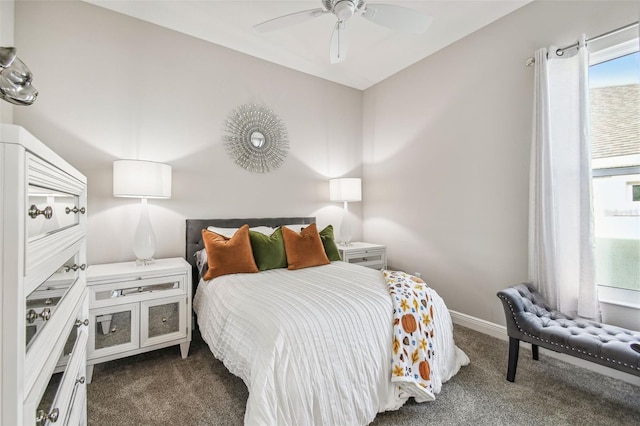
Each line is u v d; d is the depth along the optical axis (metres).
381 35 2.84
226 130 3.03
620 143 2.03
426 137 3.28
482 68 2.74
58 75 2.27
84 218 1.35
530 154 2.37
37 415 0.67
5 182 0.55
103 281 1.98
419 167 3.36
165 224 2.71
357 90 4.09
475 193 2.81
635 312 1.92
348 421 1.37
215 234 2.50
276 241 2.61
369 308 1.64
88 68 2.38
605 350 1.52
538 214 2.26
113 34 2.47
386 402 1.54
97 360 1.93
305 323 1.44
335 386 1.38
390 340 1.62
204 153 2.91
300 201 3.57
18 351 0.55
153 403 1.72
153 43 2.64
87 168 2.37
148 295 2.13
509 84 2.54
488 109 2.70
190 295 2.30
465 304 2.89
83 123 2.36
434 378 1.68
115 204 2.48
